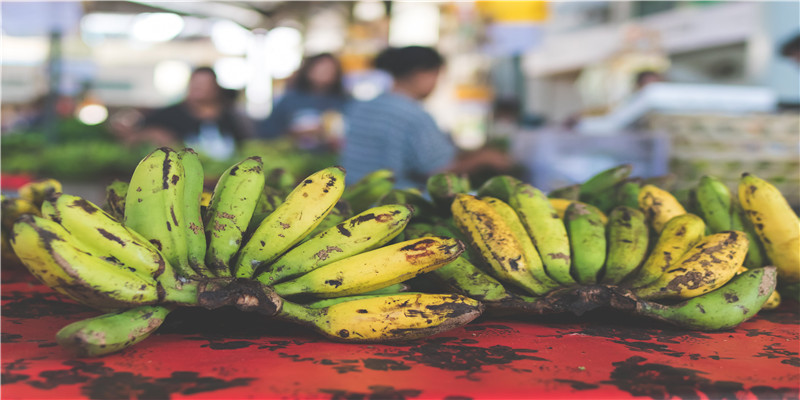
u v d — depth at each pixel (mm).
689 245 932
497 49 3984
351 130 2695
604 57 9227
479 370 659
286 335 785
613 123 3504
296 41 7383
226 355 689
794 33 4070
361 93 6582
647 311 827
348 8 6836
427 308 747
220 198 831
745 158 2863
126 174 3533
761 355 747
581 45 9797
